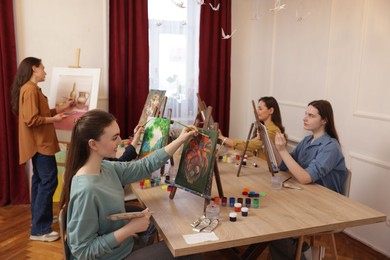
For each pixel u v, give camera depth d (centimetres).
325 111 221
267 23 406
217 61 416
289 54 371
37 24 347
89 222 136
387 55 257
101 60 374
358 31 282
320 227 149
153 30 389
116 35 368
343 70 298
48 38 352
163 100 269
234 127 452
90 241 137
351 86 290
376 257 262
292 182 209
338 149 213
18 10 338
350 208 169
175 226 146
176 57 404
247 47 439
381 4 260
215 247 133
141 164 175
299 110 358
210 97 421
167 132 212
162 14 390
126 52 379
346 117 297
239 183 205
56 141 283
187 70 409
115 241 137
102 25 369
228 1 409
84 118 144
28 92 258
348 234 295
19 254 256
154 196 182
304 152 232
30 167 353
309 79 341
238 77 442
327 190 195
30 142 268
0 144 341
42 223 276
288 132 378
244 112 453
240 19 429
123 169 171
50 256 254
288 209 166
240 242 136
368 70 273
